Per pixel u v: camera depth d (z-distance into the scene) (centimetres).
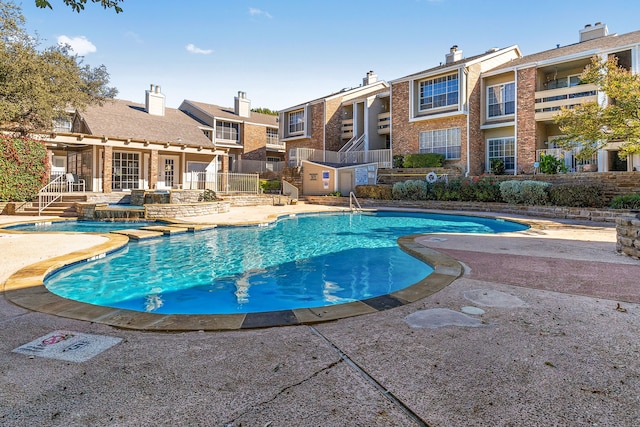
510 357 289
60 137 1791
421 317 383
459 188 1978
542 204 1619
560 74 2078
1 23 1593
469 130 2222
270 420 212
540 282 518
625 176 1518
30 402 232
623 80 1363
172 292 614
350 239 1119
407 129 2525
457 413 217
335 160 2952
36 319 384
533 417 213
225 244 1027
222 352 305
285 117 3419
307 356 296
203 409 224
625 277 539
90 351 307
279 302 565
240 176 2377
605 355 291
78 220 1493
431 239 943
